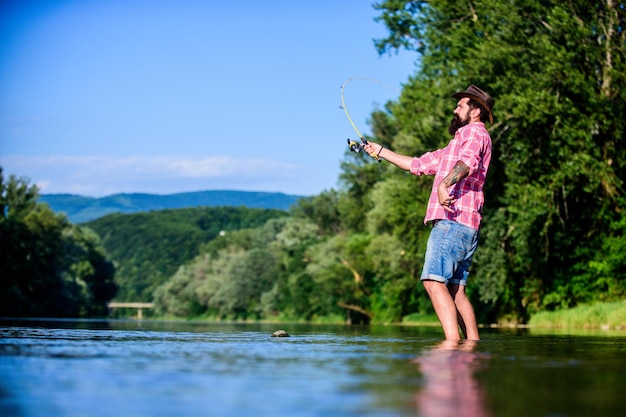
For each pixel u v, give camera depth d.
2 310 47.59
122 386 1.66
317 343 3.62
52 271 53.97
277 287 77.25
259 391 1.60
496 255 22.70
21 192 56.25
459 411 1.33
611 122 18.34
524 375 1.96
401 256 36.38
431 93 20.78
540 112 18.11
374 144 5.88
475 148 5.16
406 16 22.33
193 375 1.91
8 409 1.30
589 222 21.55
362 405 1.40
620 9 18.72
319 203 76.62
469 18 21.69
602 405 1.43
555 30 18.62
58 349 2.81
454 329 4.94
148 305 132.50
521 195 18.95
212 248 111.25
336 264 54.25
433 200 5.30
